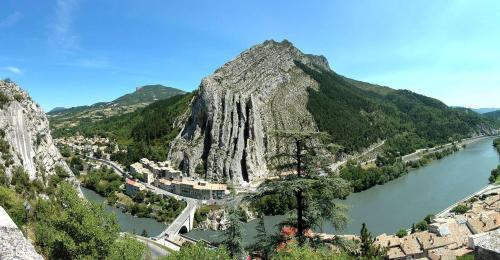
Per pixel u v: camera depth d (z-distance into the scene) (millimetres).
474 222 99375
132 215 138250
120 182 178000
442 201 138500
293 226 30469
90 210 48062
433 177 182875
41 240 47688
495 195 132375
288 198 29656
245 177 185500
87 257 41562
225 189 152625
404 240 90562
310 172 29734
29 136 87438
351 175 165875
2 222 28109
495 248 24328
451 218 105625
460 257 81125
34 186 75938
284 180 29156
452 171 196125
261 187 29828
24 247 24984
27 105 93000
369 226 112750
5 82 90562
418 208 130750
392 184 171750
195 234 121062
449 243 89750
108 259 43594
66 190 52812
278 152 31188
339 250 30281
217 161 186875
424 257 86000
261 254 31203
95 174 187500
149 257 52719
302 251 27000
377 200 143125
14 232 26625
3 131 78875
